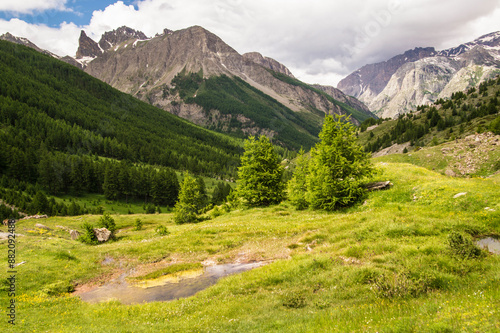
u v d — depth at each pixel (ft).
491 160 255.91
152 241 105.70
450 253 49.78
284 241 85.25
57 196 412.57
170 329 38.73
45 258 85.56
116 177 445.37
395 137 596.70
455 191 86.33
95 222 215.10
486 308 24.91
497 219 62.23
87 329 40.98
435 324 23.45
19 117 654.53
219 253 83.87
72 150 610.65
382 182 115.65
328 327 29.76
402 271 44.47
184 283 64.49
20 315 49.47
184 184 188.34
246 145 155.94
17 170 418.72
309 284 50.37
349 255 60.44
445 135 497.46
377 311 32.17
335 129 122.21
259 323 36.83
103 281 71.46
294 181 149.28
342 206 115.55
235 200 182.29
